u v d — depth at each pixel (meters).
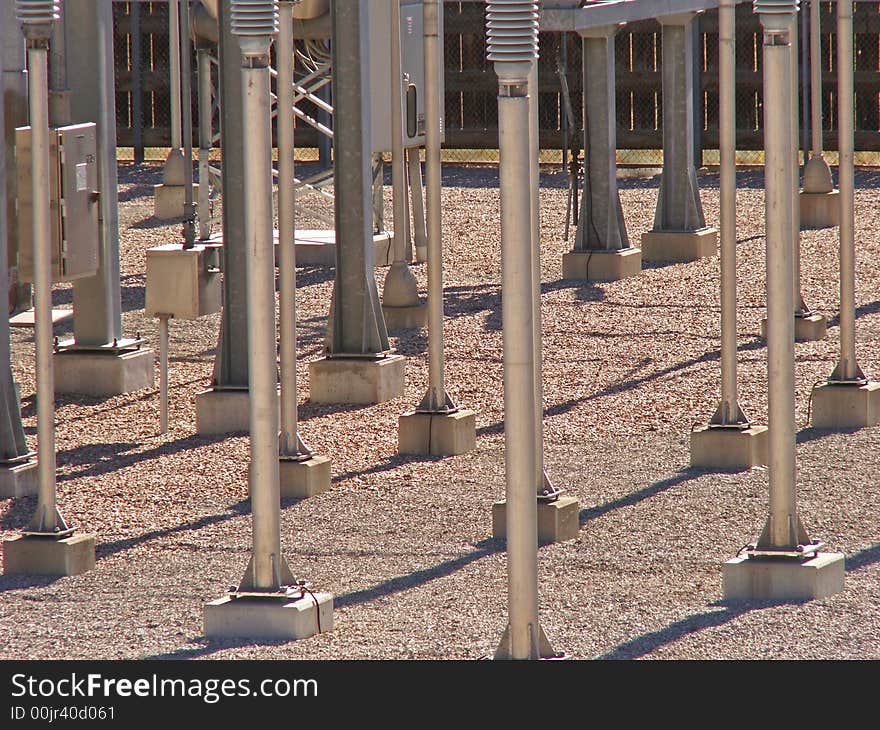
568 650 21.78
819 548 24.69
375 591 24.89
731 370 32.22
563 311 49.25
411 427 33.91
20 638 22.98
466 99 87.38
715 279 54.41
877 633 22.36
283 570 23.38
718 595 24.25
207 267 37.88
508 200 18.80
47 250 25.84
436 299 33.88
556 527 27.22
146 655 22.19
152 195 77.62
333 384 38.69
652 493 30.17
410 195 62.44
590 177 55.38
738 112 83.50
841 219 34.94
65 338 45.72
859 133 81.56
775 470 24.20
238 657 21.95
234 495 30.95
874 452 32.69
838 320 46.56
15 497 31.08
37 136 25.72
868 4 81.44
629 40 84.31
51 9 25.61
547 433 35.03
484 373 41.31
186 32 47.19
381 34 55.34
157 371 42.56
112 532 28.59
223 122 35.66
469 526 28.48
